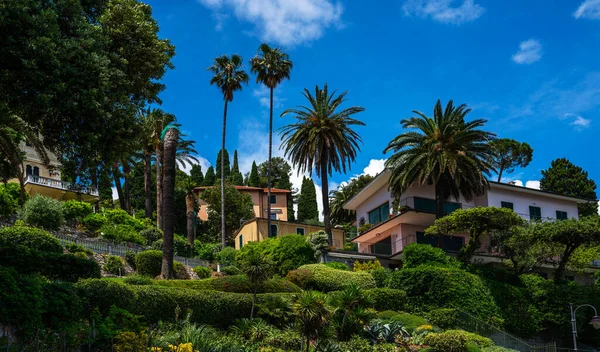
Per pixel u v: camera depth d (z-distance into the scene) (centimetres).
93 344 1966
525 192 5409
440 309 3669
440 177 4906
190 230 6316
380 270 4112
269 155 6097
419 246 4312
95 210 6128
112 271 3578
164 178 3625
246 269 2992
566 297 4134
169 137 3716
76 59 1975
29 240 2847
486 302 3866
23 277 1942
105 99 2027
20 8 1819
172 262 3484
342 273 3941
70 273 2491
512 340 3397
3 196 4150
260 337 2742
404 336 3120
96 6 2330
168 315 2672
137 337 1978
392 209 5350
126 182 6744
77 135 2092
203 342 2220
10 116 2156
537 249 4338
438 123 4900
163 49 2556
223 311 2895
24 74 1850
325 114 5400
